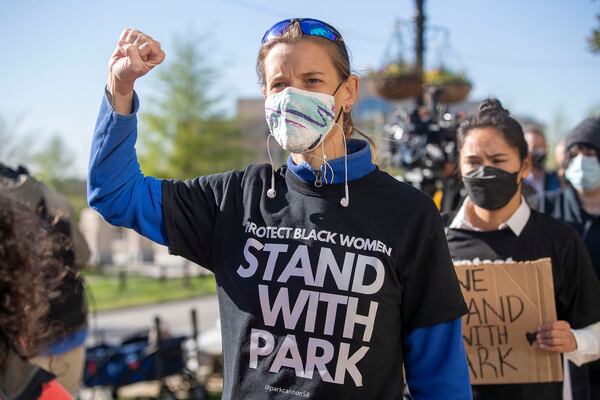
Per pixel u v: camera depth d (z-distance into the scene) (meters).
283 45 1.90
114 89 1.88
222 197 2.01
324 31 1.93
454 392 1.90
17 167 3.67
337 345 1.75
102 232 24.67
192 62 26.66
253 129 35.19
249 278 1.85
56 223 3.25
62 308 3.21
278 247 1.85
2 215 1.37
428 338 1.91
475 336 2.63
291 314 1.78
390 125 4.91
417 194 1.94
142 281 18.95
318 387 1.73
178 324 12.27
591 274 2.76
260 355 1.79
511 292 2.62
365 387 1.76
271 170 2.03
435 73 7.48
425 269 1.90
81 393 6.73
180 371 6.48
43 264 1.49
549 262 2.62
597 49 4.01
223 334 1.91
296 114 1.87
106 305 14.62
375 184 1.91
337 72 1.94
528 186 4.68
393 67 7.21
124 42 1.87
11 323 1.33
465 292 2.65
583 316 2.72
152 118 26.48
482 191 2.73
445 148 4.47
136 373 6.22
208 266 2.04
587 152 3.40
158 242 2.04
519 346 2.60
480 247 2.80
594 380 3.15
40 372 1.33
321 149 1.95
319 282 1.79
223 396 1.89
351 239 1.83
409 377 1.98
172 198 2.01
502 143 2.74
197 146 26.45
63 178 31.48
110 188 1.92
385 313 1.81
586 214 3.41
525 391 2.63
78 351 3.48
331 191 1.88
